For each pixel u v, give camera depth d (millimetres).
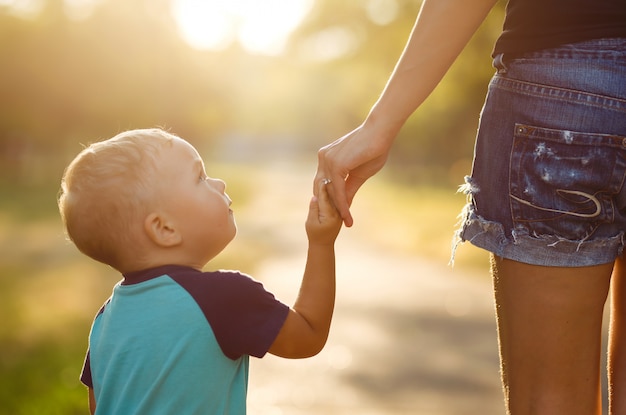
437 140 48469
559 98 1792
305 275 2068
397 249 17641
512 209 1849
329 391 6098
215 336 1831
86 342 7590
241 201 35656
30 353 7211
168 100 35219
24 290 11633
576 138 1775
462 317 9461
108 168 1915
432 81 1968
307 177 65500
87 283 12328
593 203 1775
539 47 1827
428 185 50344
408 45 1990
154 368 1817
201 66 37031
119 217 1909
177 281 1870
